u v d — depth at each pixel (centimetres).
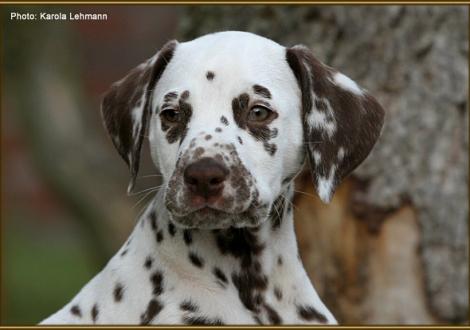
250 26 1261
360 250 1203
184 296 795
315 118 834
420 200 1211
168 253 808
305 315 836
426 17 1219
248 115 805
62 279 2566
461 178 1227
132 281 812
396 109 1212
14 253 2955
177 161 764
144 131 850
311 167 830
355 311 1208
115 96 886
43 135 2027
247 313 809
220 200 748
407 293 1211
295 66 842
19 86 2077
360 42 1215
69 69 2134
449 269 1223
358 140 855
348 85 862
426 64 1220
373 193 1200
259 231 816
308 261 1204
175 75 822
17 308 2291
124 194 1988
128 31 2820
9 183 3234
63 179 1984
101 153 2067
